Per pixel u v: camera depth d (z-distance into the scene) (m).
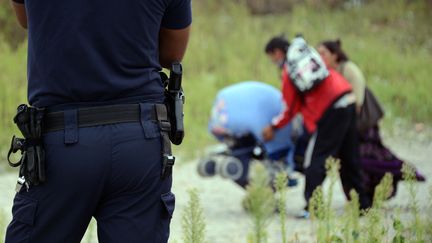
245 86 22.22
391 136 34.22
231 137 21.88
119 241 8.77
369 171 21.12
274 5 60.16
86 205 8.73
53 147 8.66
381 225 13.56
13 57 36.78
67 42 8.68
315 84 19.94
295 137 21.73
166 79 9.56
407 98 38.62
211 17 53.91
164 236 9.06
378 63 44.22
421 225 12.62
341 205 21.67
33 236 8.78
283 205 11.81
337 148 20.16
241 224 19.39
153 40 9.05
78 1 8.70
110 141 8.66
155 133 8.90
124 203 8.84
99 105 8.75
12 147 8.91
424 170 27.30
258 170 9.07
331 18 56.91
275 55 21.55
